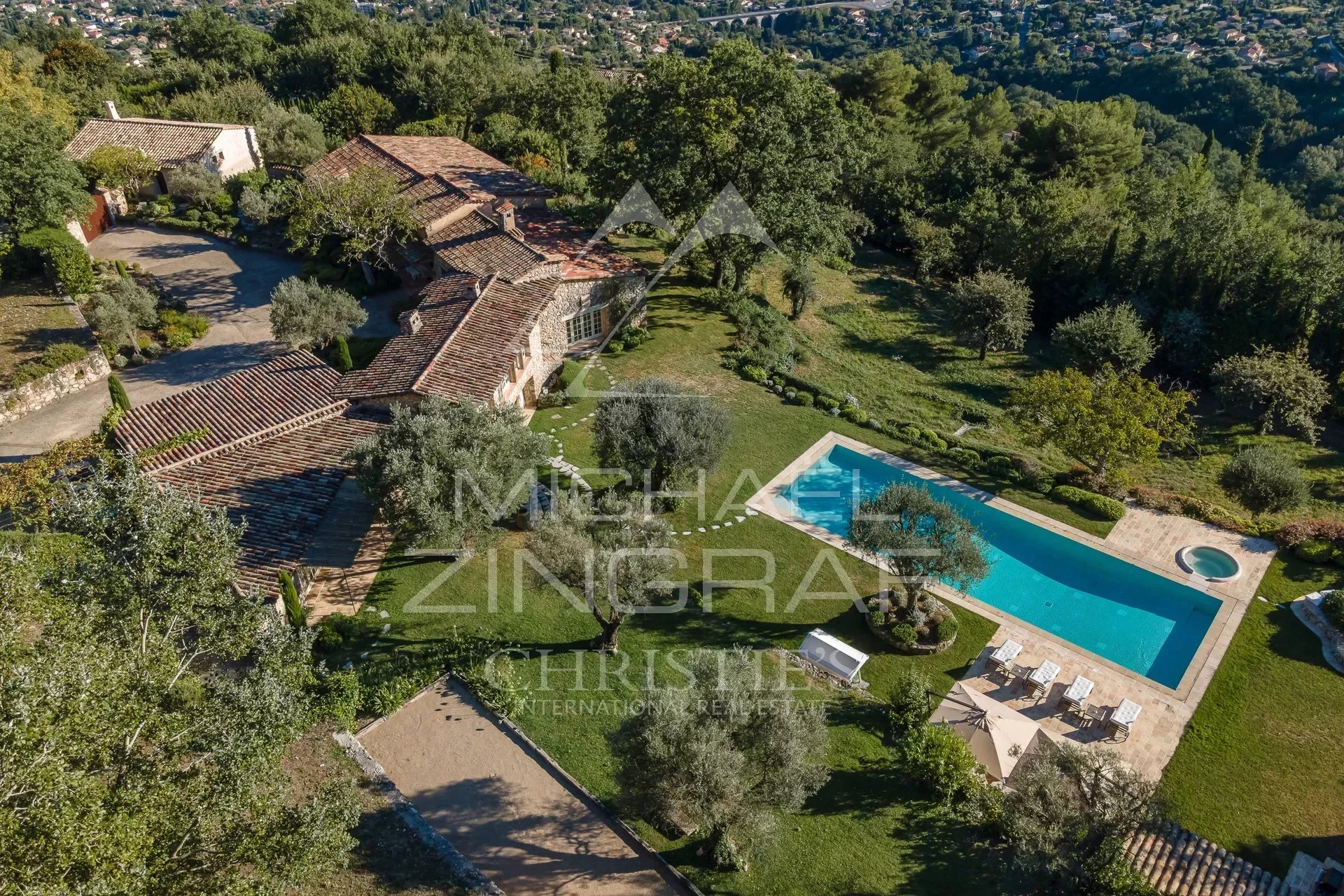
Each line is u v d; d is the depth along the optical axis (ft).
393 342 136.77
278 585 93.76
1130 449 124.36
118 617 66.33
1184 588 112.78
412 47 308.40
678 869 75.51
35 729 45.16
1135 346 161.58
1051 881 71.82
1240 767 87.97
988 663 100.37
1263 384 148.97
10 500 104.47
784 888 74.02
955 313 178.09
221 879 54.13
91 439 115.44
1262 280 173.88
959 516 106.11
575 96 252.83
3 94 229.25
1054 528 123.34
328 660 94.84
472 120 285.02
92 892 42.09
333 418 122.42
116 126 219.41
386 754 86.17
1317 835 81.25
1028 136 263.49
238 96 261.03
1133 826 70.13
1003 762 82.48
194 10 332.60
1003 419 154.81
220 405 122.52
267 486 107.86
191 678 76.59
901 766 85.71
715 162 158.92
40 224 167.53
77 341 147.33
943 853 77.15
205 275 181.57
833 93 161.07
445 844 76.54
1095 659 101.35
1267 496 121.80
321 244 187.83
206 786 57.62
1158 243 190.90
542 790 82.94
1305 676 98.89
